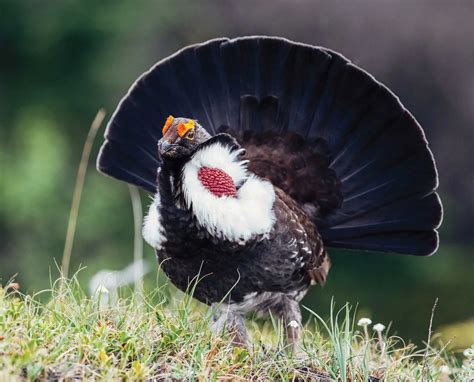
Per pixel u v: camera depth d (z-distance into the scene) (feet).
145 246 89.92
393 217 39.22
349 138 38.34
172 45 122.11
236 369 30.35
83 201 105.29
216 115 39.01
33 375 26.84
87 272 96.53
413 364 33.94
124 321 30.99
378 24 112.78
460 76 111.24
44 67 120.78
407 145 38.22
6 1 119.14
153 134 39.58
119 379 27.66
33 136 109.19
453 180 109.91
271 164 38.52
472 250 105.81
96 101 118.62
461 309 82.43
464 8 112.98
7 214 103.55
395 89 112.16
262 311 36.63
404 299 87.04
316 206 39.11
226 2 121.19
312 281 38.09
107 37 119.96
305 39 115.03
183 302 33.73
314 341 34.63
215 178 33.63
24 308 31.42
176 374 28.78
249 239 33.99
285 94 38.40
